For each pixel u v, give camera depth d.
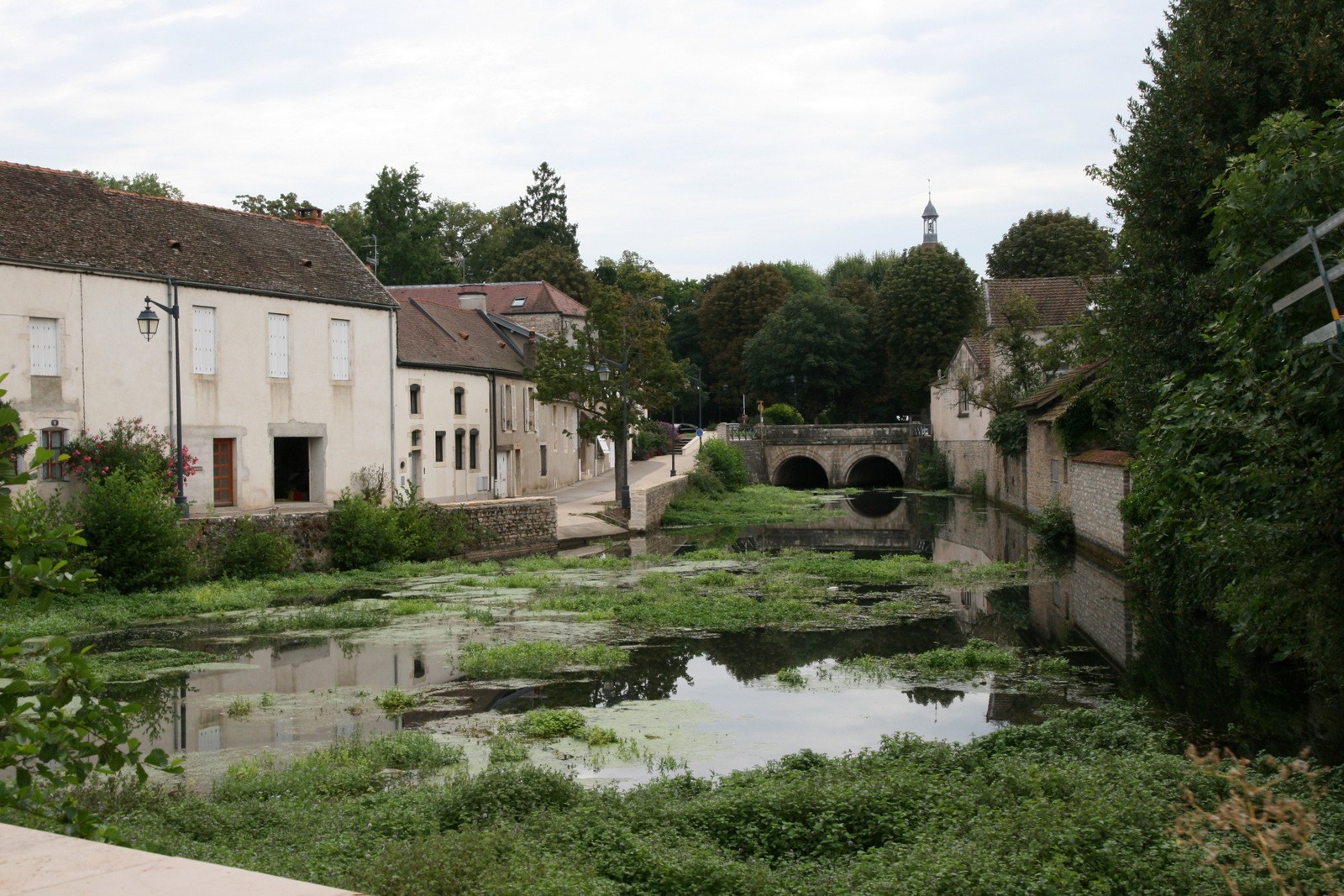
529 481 49.94
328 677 16.80
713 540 39.53
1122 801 8.27
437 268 77.06
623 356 44.66
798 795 9.10
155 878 2.83
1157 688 14.81
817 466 81.75
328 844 8.27
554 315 63.41
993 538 37.94
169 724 13.91
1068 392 33.84
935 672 16.66
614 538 40.19
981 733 13.02
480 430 43.91
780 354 83.38
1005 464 50.19
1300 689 14.40
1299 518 8.93
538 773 10.01
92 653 18.44
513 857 7.59
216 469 31.06
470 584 26.97
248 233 34.16
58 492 24.69
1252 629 10.70
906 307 80.12
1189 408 9.90
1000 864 7.09
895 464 73.81
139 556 24.41
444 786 10.55
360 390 35.50
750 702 14.92
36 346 26.77
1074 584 25.27
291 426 33.09
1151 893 6.72
